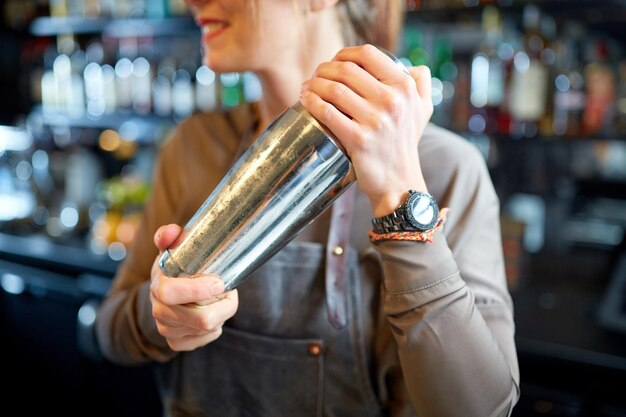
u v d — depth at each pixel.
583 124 1.79
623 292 1.74
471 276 0.70
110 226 2.50
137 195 2.54
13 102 3.09
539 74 1.78
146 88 2.53
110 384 2.21
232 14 0.73
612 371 1.41
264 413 0.82
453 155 0.78
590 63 1.85
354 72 0.55
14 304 2.46
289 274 0.79
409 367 0.62
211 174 0.89
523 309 1.74
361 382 0.78
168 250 0.58
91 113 2.70
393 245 0.59
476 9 1.76
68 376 2.35
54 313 2.35
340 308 0.76
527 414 1.51
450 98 1.97
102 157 2.96
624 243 1.96
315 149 0.53
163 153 0.95
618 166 1.96
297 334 0.79
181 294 0.55
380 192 0.57
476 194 0.76
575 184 2.01
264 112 0.86
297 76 0.78
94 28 2.56
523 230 1.88
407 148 0.56
